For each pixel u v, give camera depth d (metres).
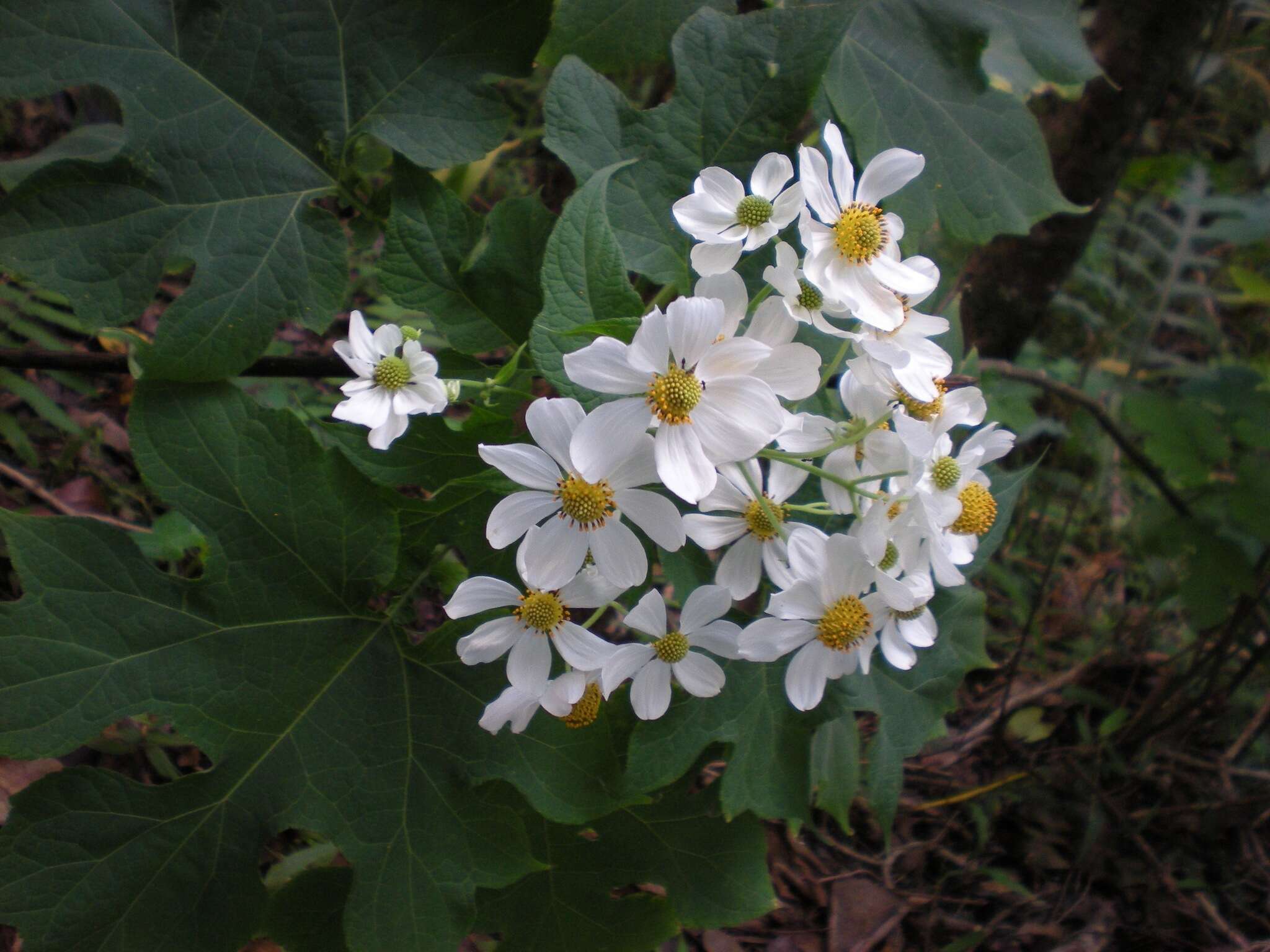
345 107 0.31
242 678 0.31
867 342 0.27
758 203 0.28
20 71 0.29
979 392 0.31
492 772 0.31
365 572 0.31
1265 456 0.57
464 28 0.31
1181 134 0.92
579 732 0.32
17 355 0.35
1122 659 0.67
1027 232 0.35
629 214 0.31
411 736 0.32
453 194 0.32
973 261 0.58
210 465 0.30
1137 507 0.72
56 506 0.52
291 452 0.31
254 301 0.30
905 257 0.34
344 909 0.32
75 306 0.29
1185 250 0.77
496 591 0.28
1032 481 0.75
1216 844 0.57
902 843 0.56
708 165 0.31
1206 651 0.66
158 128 0.30
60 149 0.39
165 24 0.30
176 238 0.30
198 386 0.30
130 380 0.62
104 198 0.29
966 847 0.57
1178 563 0.64
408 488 0.53
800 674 0.29
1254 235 0.73
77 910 0.29
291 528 0.31
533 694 0.28
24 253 0.29
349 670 0.32
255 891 0.31
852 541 0.28
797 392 0.26
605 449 0.25
